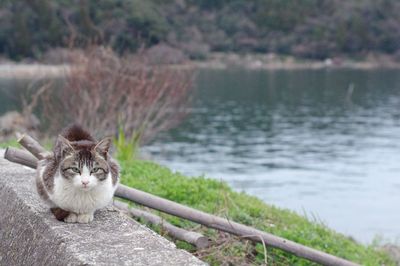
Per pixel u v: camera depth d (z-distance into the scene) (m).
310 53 95.06
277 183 25.19
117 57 15.00
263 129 42.22
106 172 4.90
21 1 51.53
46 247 5.10
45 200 5.25
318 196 22.80
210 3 88.94
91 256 4.69
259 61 89.25
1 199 6.39
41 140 14.70
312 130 42.62
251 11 92.12
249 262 7.19
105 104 14.16
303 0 95.50
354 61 95.81
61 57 16.92
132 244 4.95
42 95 19.25
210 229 7.57
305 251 7.06
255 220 8.55
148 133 14.53
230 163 29.42
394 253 10.09
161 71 14.93
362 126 45.00
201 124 43.12
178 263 4.64
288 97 63.09
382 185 25.59
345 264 7.12
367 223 18.20
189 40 54.97
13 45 50.38
